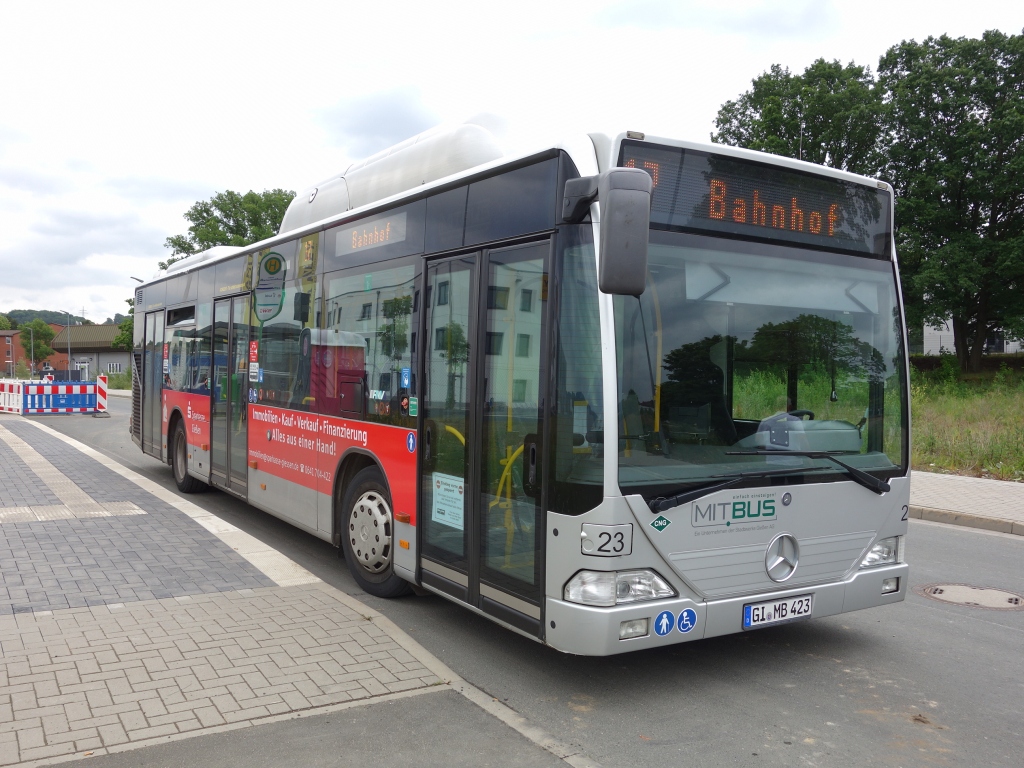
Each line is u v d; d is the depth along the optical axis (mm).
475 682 4598
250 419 8508
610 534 3955
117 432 20531
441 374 5270
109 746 3596
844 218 4898
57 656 4578
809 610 4570
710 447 4289
